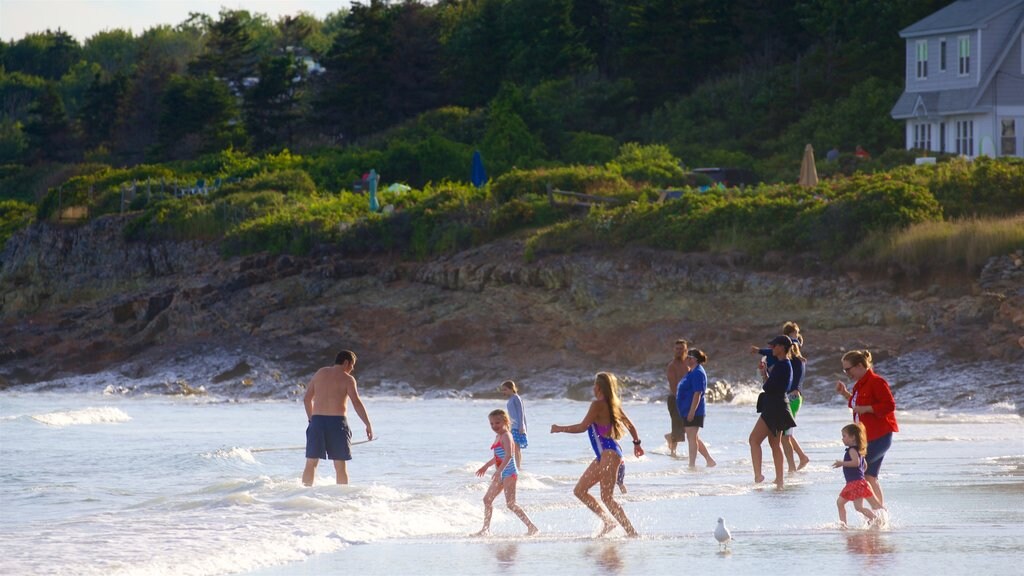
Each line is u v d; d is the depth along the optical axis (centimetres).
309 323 6331
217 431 3984
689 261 5781
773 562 1698
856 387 2103
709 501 2298
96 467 2992
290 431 3981
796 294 5469
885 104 9438
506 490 2009
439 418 4322
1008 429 3634
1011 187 5844
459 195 7188
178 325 6738
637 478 2650
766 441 3403
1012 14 8438
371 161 9862
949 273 5272
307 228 7150
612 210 6419
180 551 1772
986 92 8344
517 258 6362
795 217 5812
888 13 10494
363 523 2020
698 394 2831
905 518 2053
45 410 5006
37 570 1620
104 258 8494
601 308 5812
